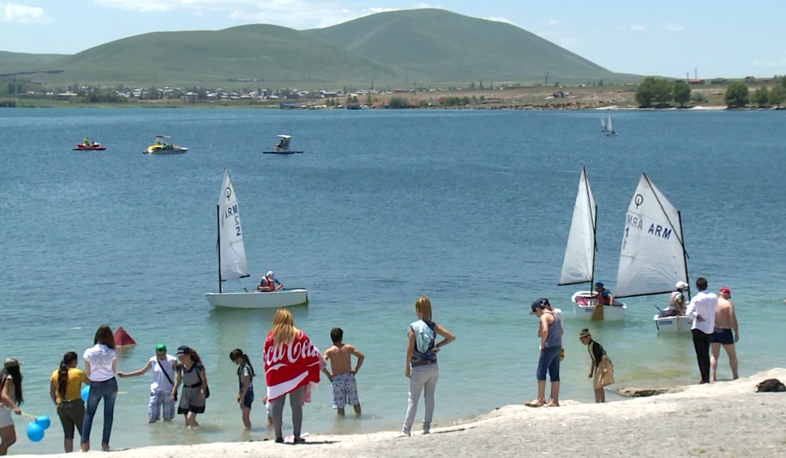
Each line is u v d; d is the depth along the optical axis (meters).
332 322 40.31
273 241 63.84
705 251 58.03
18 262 55.34
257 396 29.17
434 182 110.62
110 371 21.72
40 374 32.16
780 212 77.75
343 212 80.56
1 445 22.45
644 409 22.58
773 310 41.91
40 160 150.12
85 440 21.41
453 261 55.72
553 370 24.91
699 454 17.36
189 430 25.72
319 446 20.02
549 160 150.00
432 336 20.55
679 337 37.50
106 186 105.44
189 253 58.84
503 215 78.12
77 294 46.50
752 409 21.22
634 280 42.69
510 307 43.28
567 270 45.06
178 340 37.47
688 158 151.00
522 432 20.22
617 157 155.75
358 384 30.45
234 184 108.56
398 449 19.12
